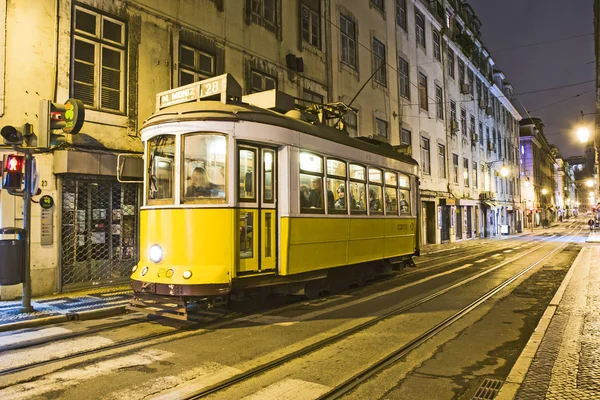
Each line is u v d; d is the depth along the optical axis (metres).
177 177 7.23
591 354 5.33
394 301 9.24
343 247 9.76
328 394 4.37
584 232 48.84
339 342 6.22
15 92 9.12
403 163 13.16
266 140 7.79
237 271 7.23
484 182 41.00
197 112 7.34
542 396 4.07
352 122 20.84
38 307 8.13
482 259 18.73
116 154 10.31
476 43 40.31
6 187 7.71
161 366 5.17
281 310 8.34
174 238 7.13
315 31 18.55
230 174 7.26
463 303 8.96
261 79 15.36
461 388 4.58
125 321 7.48
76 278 10.05
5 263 7.48
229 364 5.25
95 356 5.54
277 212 8.08
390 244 12.07
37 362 5.29
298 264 8.31
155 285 7.08
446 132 31.78
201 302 7.12
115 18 10.91
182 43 12.47
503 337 6.49
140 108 11.22
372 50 22.91
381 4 24.30
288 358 5.48
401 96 25.66
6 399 4.23
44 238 9.45
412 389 4.55
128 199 11.14
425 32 29.58
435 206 28.48
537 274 13.47
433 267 15.84
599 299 8.91
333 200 9.49
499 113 48.19
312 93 18.02
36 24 9.45
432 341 6.30
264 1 15.66
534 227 64.56
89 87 10.37
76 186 10.12
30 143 7.90
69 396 4.30
